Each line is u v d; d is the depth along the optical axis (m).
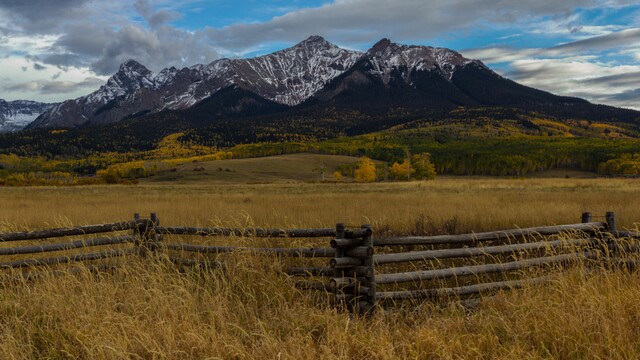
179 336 4.77
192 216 16.59
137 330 4.68
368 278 5.68
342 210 18.12
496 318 5.14
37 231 7.32
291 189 48.09
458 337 4.59
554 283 5.79
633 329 4.79
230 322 5.12
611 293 5.31
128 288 6.05
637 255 7.10
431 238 6.20
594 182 49.34
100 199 29.22
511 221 13.94
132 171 149.12
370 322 5.28
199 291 6.18
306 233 6.56
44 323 5.39
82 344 4.62
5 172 143.75
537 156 146.12
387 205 20.69
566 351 4.41
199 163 167.12
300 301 5.80
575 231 7.16
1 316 5.64
